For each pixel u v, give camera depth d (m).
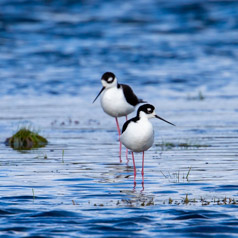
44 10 46.25
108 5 47.88
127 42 37.28
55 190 10.27
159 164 12.51
